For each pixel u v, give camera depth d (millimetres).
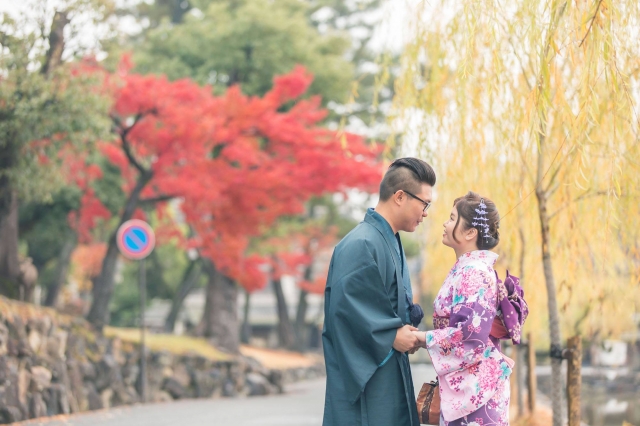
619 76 5320
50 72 13172
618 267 9102
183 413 12883
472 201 4098
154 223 34031
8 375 10375
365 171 20141
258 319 61812
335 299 3949
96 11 13258
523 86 6766
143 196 22578
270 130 19547
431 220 10727
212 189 18625
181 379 17266
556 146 6926
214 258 21062
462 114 7449
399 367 3990
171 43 27828
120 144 19703
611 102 6027
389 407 3920
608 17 4953
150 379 15969
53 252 28781
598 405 18453
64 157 15125
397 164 4191
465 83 7051
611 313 10633
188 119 17656
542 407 13969
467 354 3830
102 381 13758
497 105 7094
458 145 7859
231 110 18828
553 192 6957
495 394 3934
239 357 24141
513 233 7926
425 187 4141
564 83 6652
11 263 13703
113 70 14680
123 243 14883
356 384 3840
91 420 11227
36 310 12719
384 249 4047
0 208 13602
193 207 19484
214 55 26375
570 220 7047
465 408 3883
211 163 18781
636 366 23344
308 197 21297
